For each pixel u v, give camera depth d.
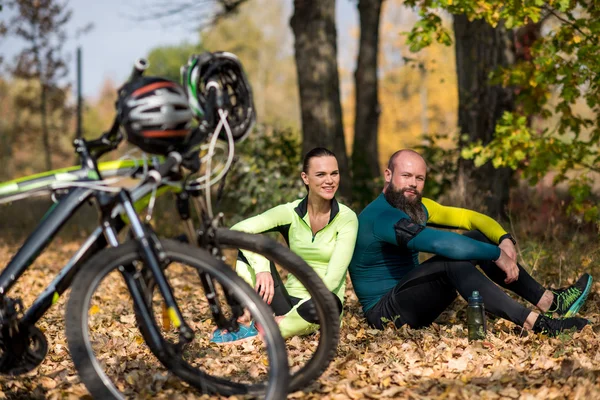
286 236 4.77
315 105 12.30
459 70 9.94
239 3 15.03
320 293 3.24
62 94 23.59
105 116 58.56
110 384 3.11
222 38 58.00
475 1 6.95
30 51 22.48
